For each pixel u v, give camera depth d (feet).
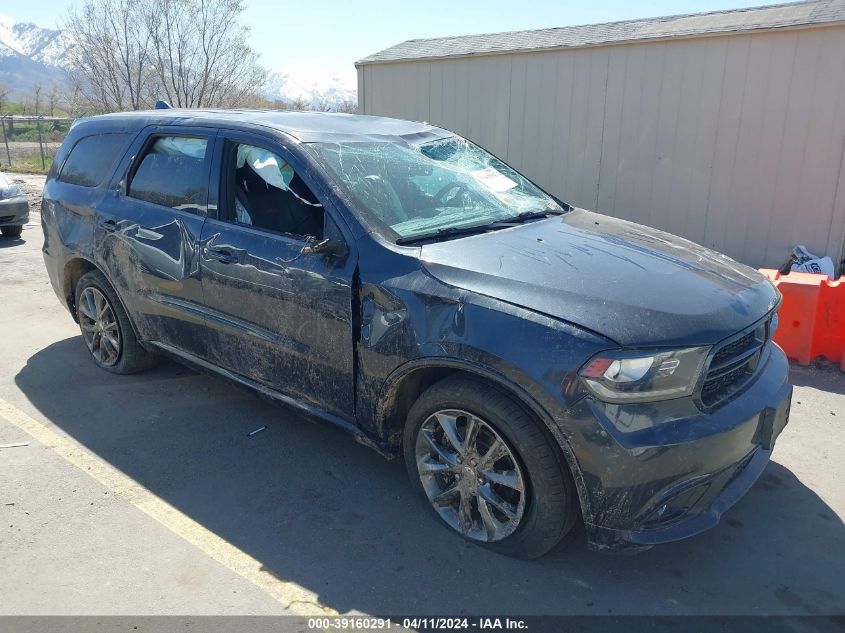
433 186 11.99
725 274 10.41
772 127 22.84
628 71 24.99
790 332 16.55
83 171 15.31
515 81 27.58
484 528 9.68
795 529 10.30
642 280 9.39
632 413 8.13
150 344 14.26
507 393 8.89
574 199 27.37
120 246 13.87
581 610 8.59
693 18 25.61
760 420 9.20
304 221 11.07
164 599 8.65
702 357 8.43
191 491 11.12
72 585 8.86
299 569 9.27
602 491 8.29
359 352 10.14
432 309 9.28
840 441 12.92
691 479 8.39
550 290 8.93
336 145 11.75
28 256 28.68
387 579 9.10
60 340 18.19
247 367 12.05
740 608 8.66
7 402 14.30
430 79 29.84
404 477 11.68
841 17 21.03
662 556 9.68
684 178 24.85
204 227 12.23
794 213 23.13
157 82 73.92
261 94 78.84
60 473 11.58
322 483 11.43
